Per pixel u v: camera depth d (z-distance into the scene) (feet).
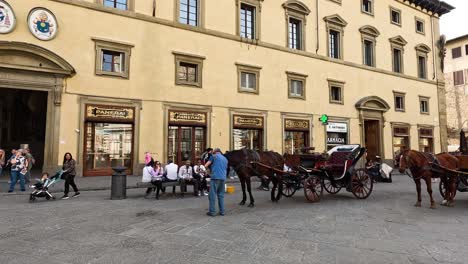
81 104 55.52
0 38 50.11
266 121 74.23
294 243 20.51
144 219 26.73
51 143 53.06
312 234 22.63
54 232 22.67
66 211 29.78
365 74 93.09
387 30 100.22
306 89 81.15
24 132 80.64
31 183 48.52
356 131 89.66
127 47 59.77
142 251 18.81
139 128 60.08
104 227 24.08
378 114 94.73
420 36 109.50
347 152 39.81
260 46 74.84
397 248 19.72
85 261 17.22
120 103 58.75
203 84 67.05
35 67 51.67
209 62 68.08
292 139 78.74
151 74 61.77
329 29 87.15
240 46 72.28
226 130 69.00
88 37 56.70
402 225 25.57
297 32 82.74
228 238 21.50
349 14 91.61
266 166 34.99
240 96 71.26
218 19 70.13
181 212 29.78
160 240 20.95
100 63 57.62
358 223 26.11
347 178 39.09
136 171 59.26
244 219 27.12
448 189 35.32
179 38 65.10
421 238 21.91
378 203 36.14
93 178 54.24
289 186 40.52
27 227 23.95
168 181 39.86
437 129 110.22
